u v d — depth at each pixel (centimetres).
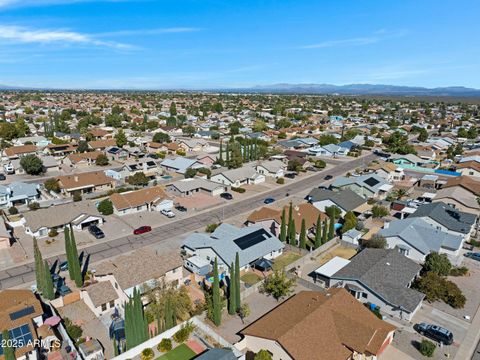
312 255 6094
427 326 4150
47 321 4175
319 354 3428
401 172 11106
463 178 9200
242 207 8581
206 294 4825
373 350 3534
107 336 4188
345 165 13075
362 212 7875
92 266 5684
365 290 4741
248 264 5625
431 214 6875
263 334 3712
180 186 9431
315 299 4266
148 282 4706
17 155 12469
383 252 5488
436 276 4950
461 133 18175
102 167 11969
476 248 6391
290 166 12075
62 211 7175
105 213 7812
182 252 6162
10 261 5816
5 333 3319
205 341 4053
